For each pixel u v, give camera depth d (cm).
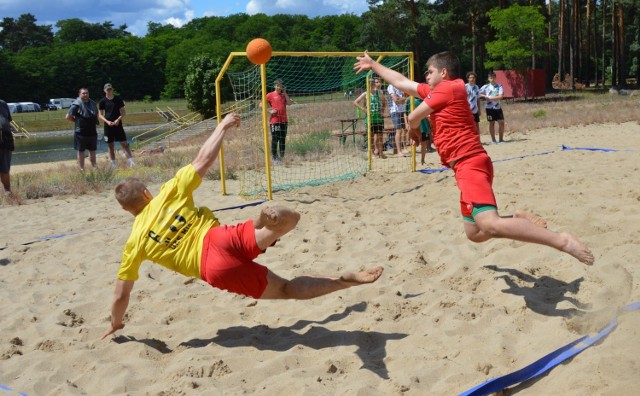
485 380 362
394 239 674
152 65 11669
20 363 436
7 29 15050
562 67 5238
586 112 2248
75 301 562
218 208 930
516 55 3816
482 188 434
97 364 424
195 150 1988
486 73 6088
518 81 3925
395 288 521
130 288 445
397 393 358
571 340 382
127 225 858
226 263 403
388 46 5872
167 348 455
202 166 427
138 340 466
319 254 644
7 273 667
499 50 3884
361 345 427
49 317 526
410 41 5184
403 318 462
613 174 905
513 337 411
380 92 1403
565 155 1163
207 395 370
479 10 4738
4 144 1120
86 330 486
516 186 858
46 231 857
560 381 338
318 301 518
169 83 10706
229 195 1045
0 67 10238
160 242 420
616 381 322
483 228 427
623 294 441
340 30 12725
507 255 559
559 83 5219
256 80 1222
